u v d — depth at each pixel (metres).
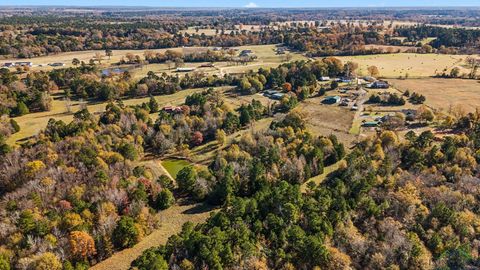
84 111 150.12
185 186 99.06
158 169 115.81
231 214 80.69
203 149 129.12
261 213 83.81
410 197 88.12
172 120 138.50
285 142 122.00
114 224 80.56
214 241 71.75
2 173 103.44
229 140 134.00
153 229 86.25
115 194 88.38
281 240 76.75
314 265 72.62
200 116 149.12
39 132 135.88
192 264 68.88
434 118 146.38
